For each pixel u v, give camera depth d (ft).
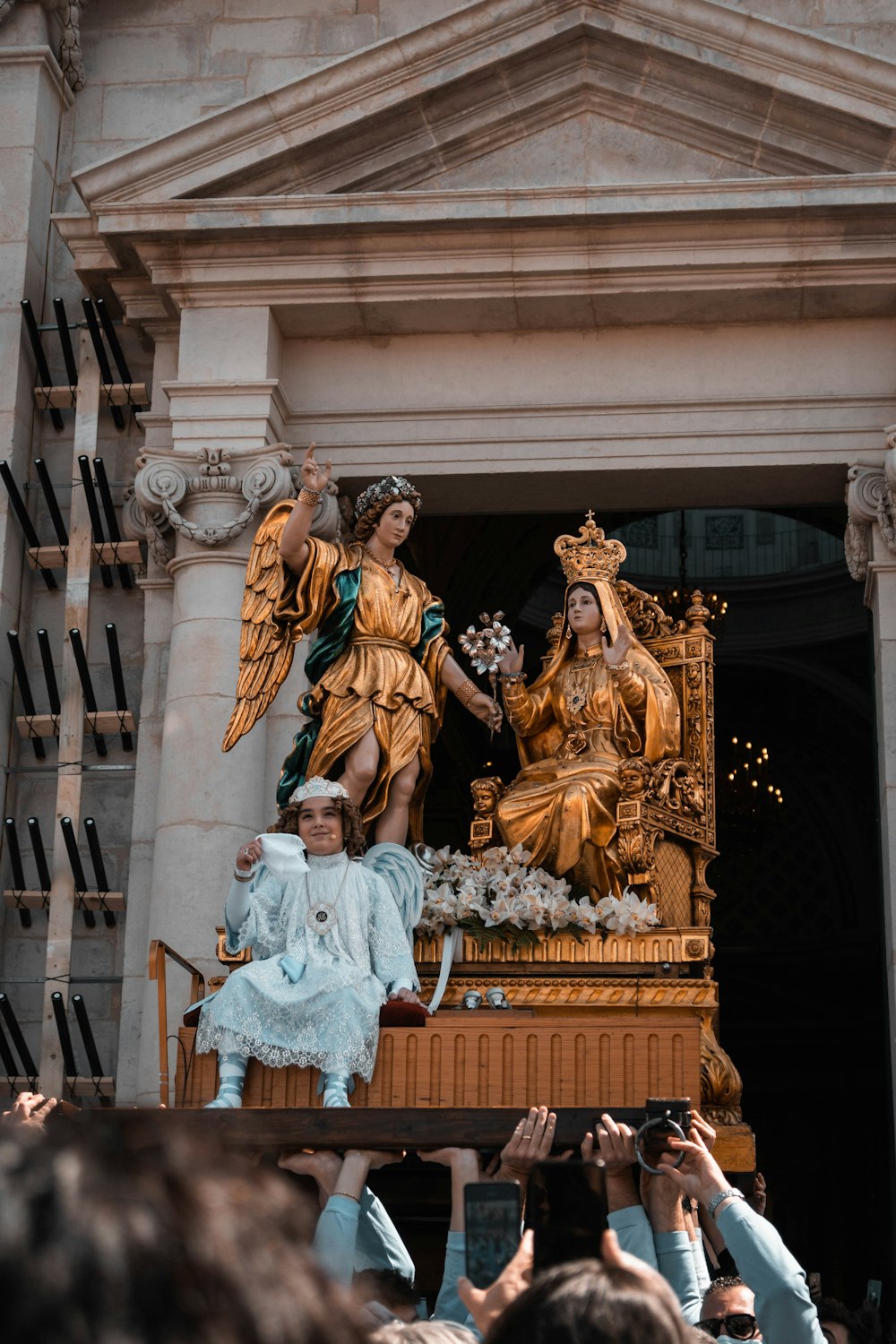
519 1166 32.63
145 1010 56.85
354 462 63.36
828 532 96.68
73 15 70.74
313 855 44.78
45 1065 59.62
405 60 61.52
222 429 61.52
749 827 116.88
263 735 59.93
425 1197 48.57
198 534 59.93
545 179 62.95
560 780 55.52
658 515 119.55
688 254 60.90
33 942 62.59
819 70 60.29
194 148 62.03
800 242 60.44
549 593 108.47
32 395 67.77
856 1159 117.60
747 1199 51.42
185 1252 7.39
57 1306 7.14
